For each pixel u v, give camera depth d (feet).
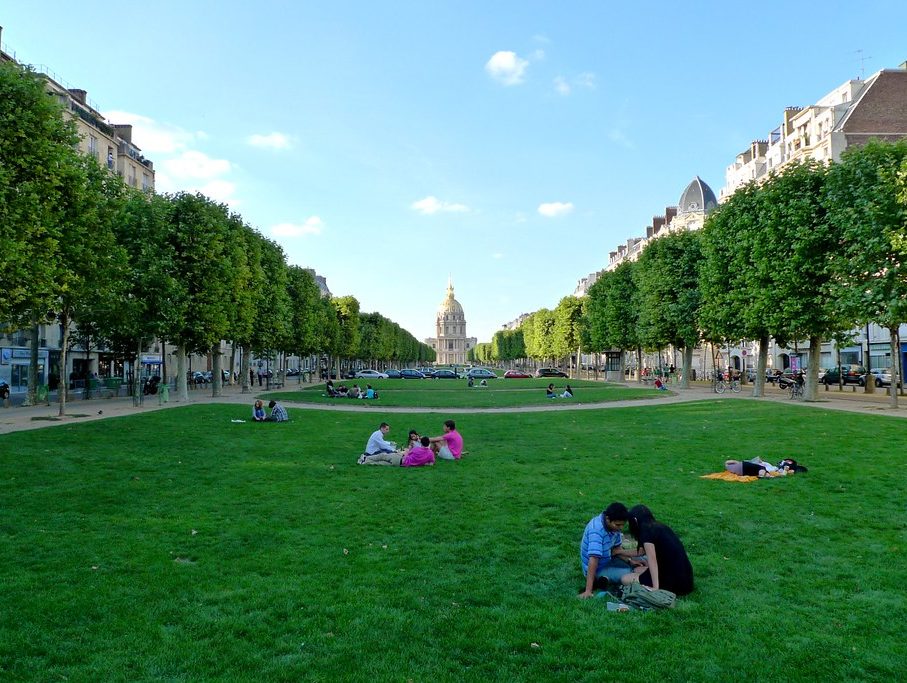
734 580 24.98
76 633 19.75
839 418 75.15
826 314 95.86
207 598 22.53
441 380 284.00
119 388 144.97
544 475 46.50
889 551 28.27
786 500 37.76
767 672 17.65
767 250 102.53
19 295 65.00
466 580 24.79
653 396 137.69
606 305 213.87
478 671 17.66
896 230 79.15
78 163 79.10
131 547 28.53
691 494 39.55
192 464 50.57
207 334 113.29
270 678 17.11
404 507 36.68
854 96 217.36
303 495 39.81
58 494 38.99
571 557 27.71
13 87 65.98
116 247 88.69
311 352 227.20
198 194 117.60
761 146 274.57
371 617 21.07
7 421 80.89
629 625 20.59
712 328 124.26
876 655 18.65
